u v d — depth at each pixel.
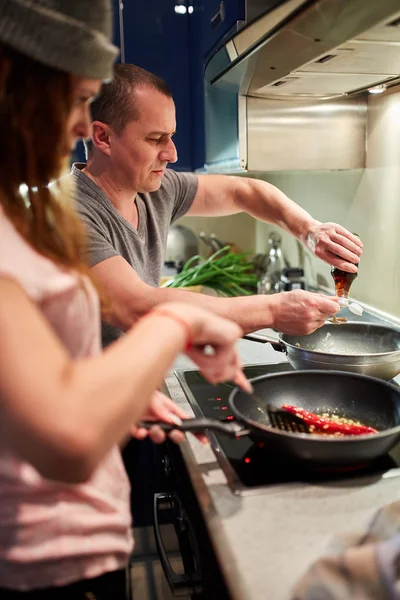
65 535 0.72
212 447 0.97
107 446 0.55
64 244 0.68
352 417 1.03
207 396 1.21
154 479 1.60
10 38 0.57
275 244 2.48
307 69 1.28
